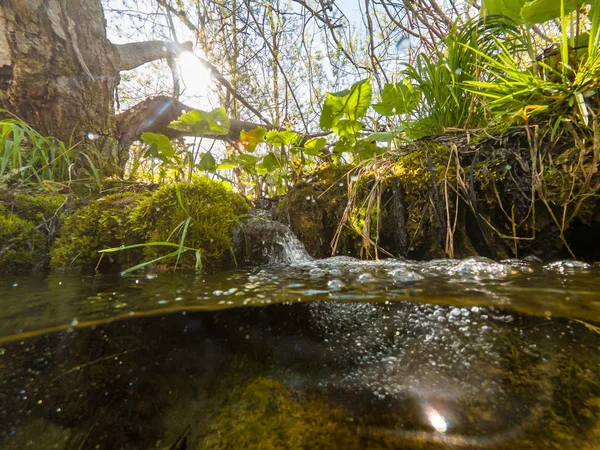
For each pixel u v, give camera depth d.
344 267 1.09
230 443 0.34
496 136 1.29
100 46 2.92
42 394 0.37
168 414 0.37
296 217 1.74
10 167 1.89
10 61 2.25
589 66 1.11
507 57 1.41
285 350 0.48
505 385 0.38
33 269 1.32
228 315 0.56
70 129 2.54
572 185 1.06
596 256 1.09
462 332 0.48
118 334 0.50
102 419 0.35
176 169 1.97
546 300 0.55
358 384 0.41
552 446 0.31
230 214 1.41
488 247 1.21
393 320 0.53
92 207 1.45
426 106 1.77
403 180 1.39
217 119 1.94
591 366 0.38
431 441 0.33
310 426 0.36
